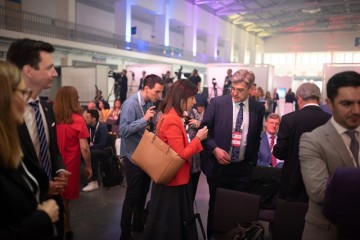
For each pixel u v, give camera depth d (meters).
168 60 17.11
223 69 10.16
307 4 18.92
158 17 17.48
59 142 2.38
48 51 1.41
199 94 6.32
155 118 2.48
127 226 2.53
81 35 12.55
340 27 24.25
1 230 0.85
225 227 2.28
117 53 13.77
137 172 2.52
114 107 7.27
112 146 4.50
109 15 16.14
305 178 1.26
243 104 2.36
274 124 3.20
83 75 9.74
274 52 28.84
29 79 1.36
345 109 1.17
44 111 1.53
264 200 2.52
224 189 2.33
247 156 2.39
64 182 1.48
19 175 0.94
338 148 1.21
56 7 12.43
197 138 1.92
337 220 1.05
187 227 2.01
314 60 27.03
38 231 0.94
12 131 0.89
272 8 20.14
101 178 4.26
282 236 1.98
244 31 26.62
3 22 9.87
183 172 1.97
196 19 20.09
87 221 3.07
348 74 1.17
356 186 1.00
